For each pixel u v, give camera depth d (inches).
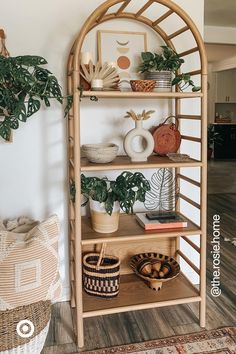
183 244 96.0
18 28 81.1
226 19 184.2
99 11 67.6
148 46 87.9
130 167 72.1
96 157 73.4
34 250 64.4
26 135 84.8
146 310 87.0
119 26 86.0
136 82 73.0
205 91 73.7
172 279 87.7
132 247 92.5
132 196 73.7
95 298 80.3
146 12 86.7
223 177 260.5
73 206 80.3
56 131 86.1
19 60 67.2
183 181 93.8
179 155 82.0
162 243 94.5
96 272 79.7
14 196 86.5
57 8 82.4
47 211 88.8
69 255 90.9
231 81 360.8
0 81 67.2
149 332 78.3
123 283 87.5
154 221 80.7
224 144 350.9
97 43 84.7
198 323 81.4
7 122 70.5
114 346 73.5
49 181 87.7
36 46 82.5
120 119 89.0
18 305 62.6
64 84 84.8
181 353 71.1
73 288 86.4
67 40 83.7
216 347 72.9
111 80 75.1
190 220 89.4
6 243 63.6
